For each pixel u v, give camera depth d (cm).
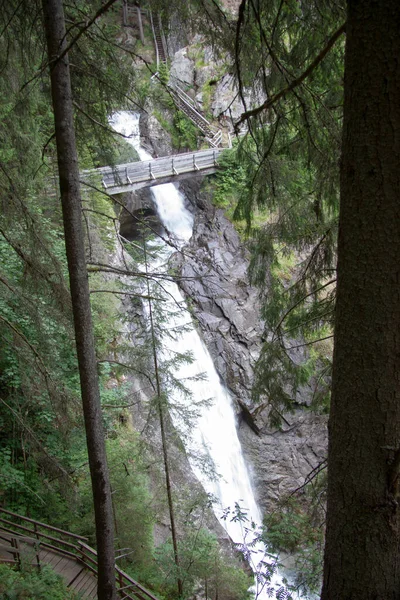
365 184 200
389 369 207
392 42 186
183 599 961
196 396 1742
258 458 1781
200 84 2422
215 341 1861
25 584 695
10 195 621
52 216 1088
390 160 193
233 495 1661
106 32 543
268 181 498
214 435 1731
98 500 545
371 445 215
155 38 2480
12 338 746
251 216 561
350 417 219
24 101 591
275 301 622
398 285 202
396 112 190
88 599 776
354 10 196
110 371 1394
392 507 214
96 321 1327
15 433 1008
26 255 625
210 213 2103
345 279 215
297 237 586
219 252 1989
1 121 693
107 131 596
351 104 202
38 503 1012
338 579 233
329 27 421
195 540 1009
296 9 424
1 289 739
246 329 1872
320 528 587
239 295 1912
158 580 1009
